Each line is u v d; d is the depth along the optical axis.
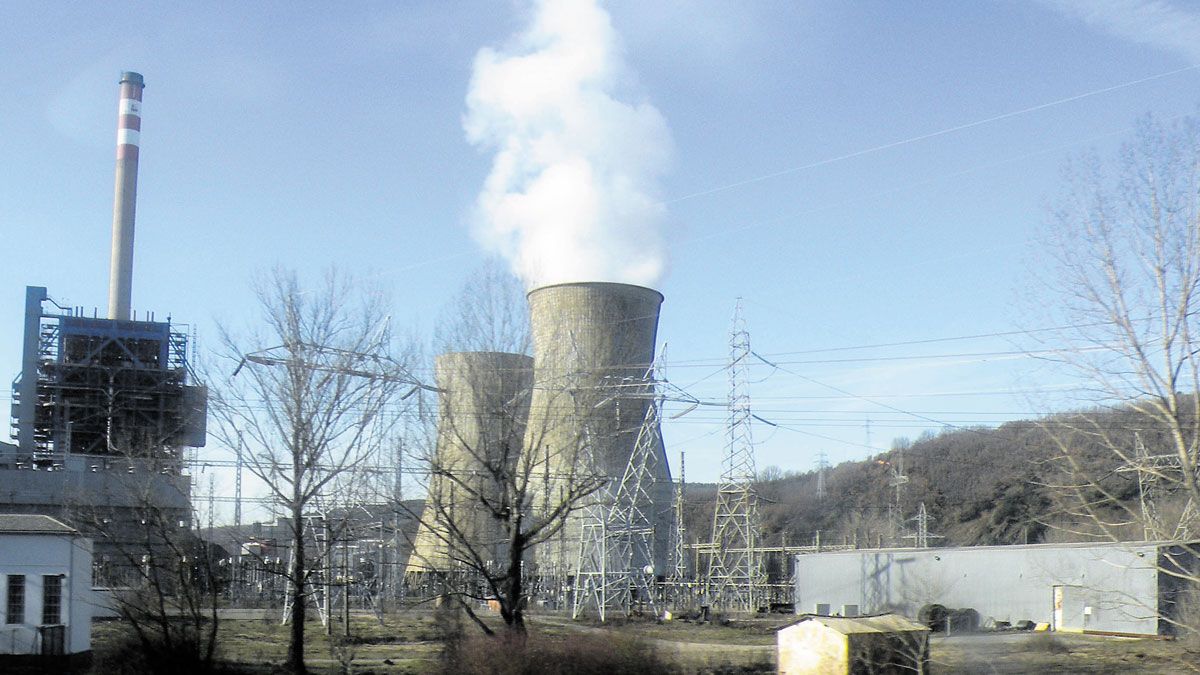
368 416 34.34
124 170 77.56
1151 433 23.19
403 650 37.94
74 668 29.30
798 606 61.41
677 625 53.88
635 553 65.06
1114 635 43.47
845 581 58.88
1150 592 40.50
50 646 29.45
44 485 62.31
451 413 29.77
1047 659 34.38
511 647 25.70
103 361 72.12
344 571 40.66
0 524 30.30
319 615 50.03
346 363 33.31
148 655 27.97
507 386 30.08
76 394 71.38
